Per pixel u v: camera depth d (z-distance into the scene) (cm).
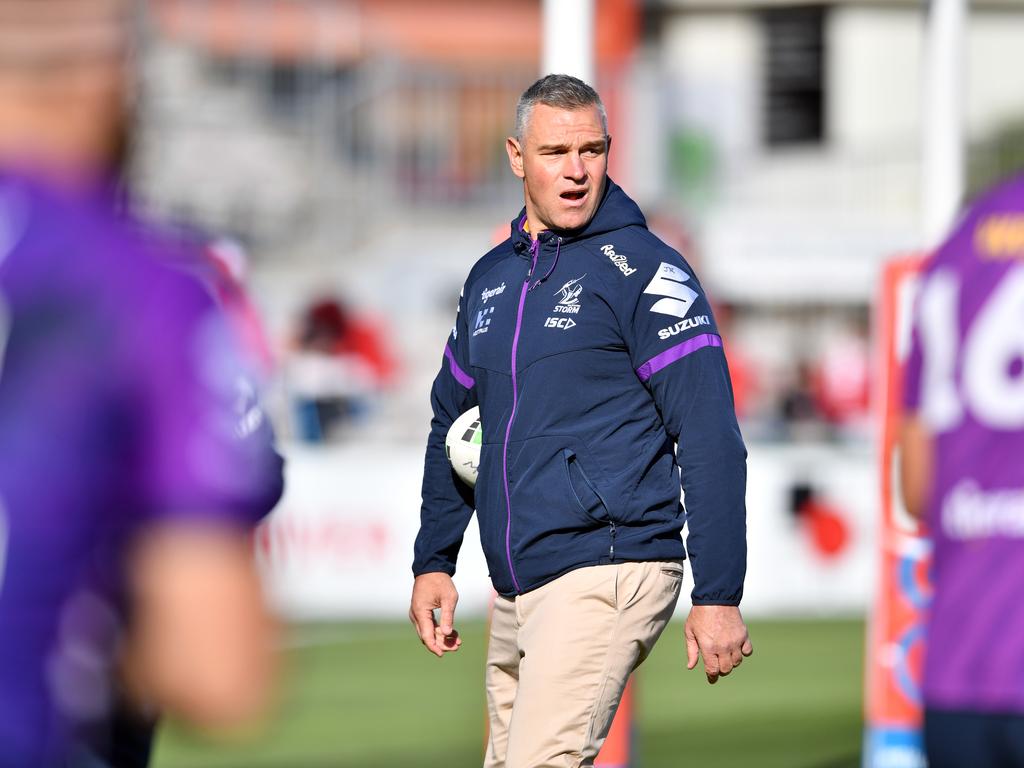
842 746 2395
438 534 1412
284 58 5672
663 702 2761
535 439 1254
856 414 5241
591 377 1252
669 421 1241
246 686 517
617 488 1234
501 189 5659
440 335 5219
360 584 3788
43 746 512
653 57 7431
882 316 1652
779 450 4006
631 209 1304
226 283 1152
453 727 2512
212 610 516
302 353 4578
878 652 1689
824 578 4009
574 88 1291
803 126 7569
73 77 537
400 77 5634
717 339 1248
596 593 1221
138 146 574
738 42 7500
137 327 527
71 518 511
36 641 509
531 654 1226
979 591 909
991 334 920
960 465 923
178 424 525
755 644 3425
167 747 2334
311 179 5588
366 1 6228
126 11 541
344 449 4209
